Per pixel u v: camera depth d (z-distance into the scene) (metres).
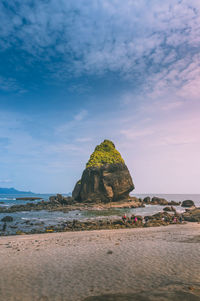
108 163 98.62
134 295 8.42
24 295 8.91
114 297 8.34
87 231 28.52
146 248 17.44
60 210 68.56
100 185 93.75
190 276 10.85
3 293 9.13
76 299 8.41
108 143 114.94
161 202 103.75
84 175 99.50
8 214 56.28
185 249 17.00
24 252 16.48
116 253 15.88
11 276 11.22
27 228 32.81
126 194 98.81
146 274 11.27
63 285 9.95
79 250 16.97
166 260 13.87
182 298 7.86
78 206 82.00
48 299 8.50
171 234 24.91
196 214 45.09
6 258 14.77
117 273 11.50
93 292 9.04
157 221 38.06
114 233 26.06
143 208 78.69
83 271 11.91
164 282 10.00
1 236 25.33
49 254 15.79
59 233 26.97
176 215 48.62
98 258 14.57
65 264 13.27
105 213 59.06
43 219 44.84
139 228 31.50
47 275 11.34
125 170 99.75
